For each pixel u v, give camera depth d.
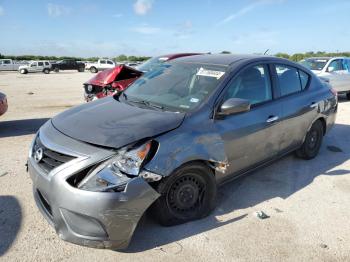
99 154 2.90
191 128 3.40
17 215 3.63
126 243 2.96
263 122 4.21
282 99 4.65
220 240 3.32
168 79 4.32
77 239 2.87
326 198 4.30
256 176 4.91
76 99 13.07
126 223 2.88
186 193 3.45
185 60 4.71
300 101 4.95
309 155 5.57
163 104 3.84
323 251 3.23
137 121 3.33
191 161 3.32
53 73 39.22
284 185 4.64
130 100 4.12
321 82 5.75
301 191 4.47
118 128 3.19
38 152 3.23
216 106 3.70
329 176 4.99
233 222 3.65
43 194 3.10
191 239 3.31
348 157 5.85
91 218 2.80
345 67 12.31
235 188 4.49
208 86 3.88
